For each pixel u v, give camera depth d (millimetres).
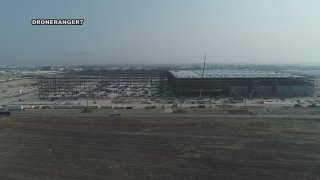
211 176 39406
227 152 48531
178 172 40750
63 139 56406
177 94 119875
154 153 48344
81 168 42312
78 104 99188
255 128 63344
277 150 49281
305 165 42844
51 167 42750
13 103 103500
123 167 42594
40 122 70938
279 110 84375
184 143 53500
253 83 120500
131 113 81750
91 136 58344
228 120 71125
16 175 40094
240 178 38812
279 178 38688
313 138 55750
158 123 68938
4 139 56438
